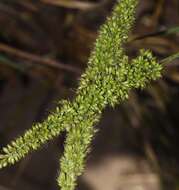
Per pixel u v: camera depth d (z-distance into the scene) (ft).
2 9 1.88
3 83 2.21
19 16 1.91
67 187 0.73
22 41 1.98
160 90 1.83
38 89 2.11
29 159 2.02
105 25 0.75
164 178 1.94
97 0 1.90
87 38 1.84
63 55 1.89
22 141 0.74
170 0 1.88
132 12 0.75
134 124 1.89
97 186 2.02
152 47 1.71
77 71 1.77
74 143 0.74
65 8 1.88
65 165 0.73
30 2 1.89
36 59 1.75
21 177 1.98
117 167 2.06
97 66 0.74
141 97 1.87
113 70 0.74
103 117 2.12
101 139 2.10
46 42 1.95
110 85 0.73
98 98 0.73
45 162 2.02
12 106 2.13
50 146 2.01
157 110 1.89
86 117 0.74
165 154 1.95
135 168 2.04
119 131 2.10
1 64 1.98
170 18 1.87
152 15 1.83
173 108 1.89
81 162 0.73
